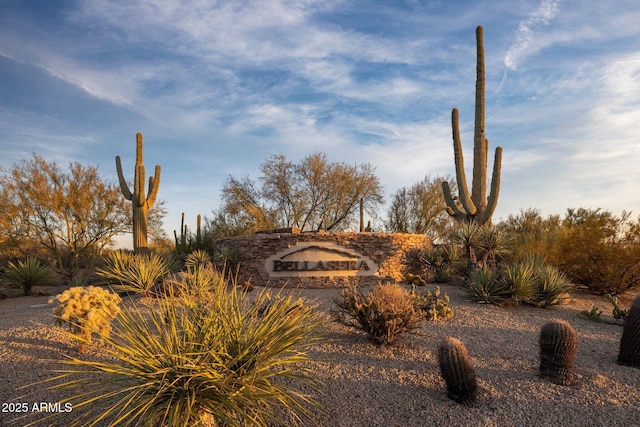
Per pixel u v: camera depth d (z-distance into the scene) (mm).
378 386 5258
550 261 14148
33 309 10352
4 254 19219
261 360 3922
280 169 27344
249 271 15453
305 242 15195
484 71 15008
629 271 12656
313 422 4273
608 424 4441
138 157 18688
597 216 14391
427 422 4426
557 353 5426
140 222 18578
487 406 4777
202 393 3600
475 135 15203
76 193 19516
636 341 6176
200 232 24312
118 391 3543
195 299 4969
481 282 11180
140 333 3961
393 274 15438
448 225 25562
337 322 7953
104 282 13914
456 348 4859
